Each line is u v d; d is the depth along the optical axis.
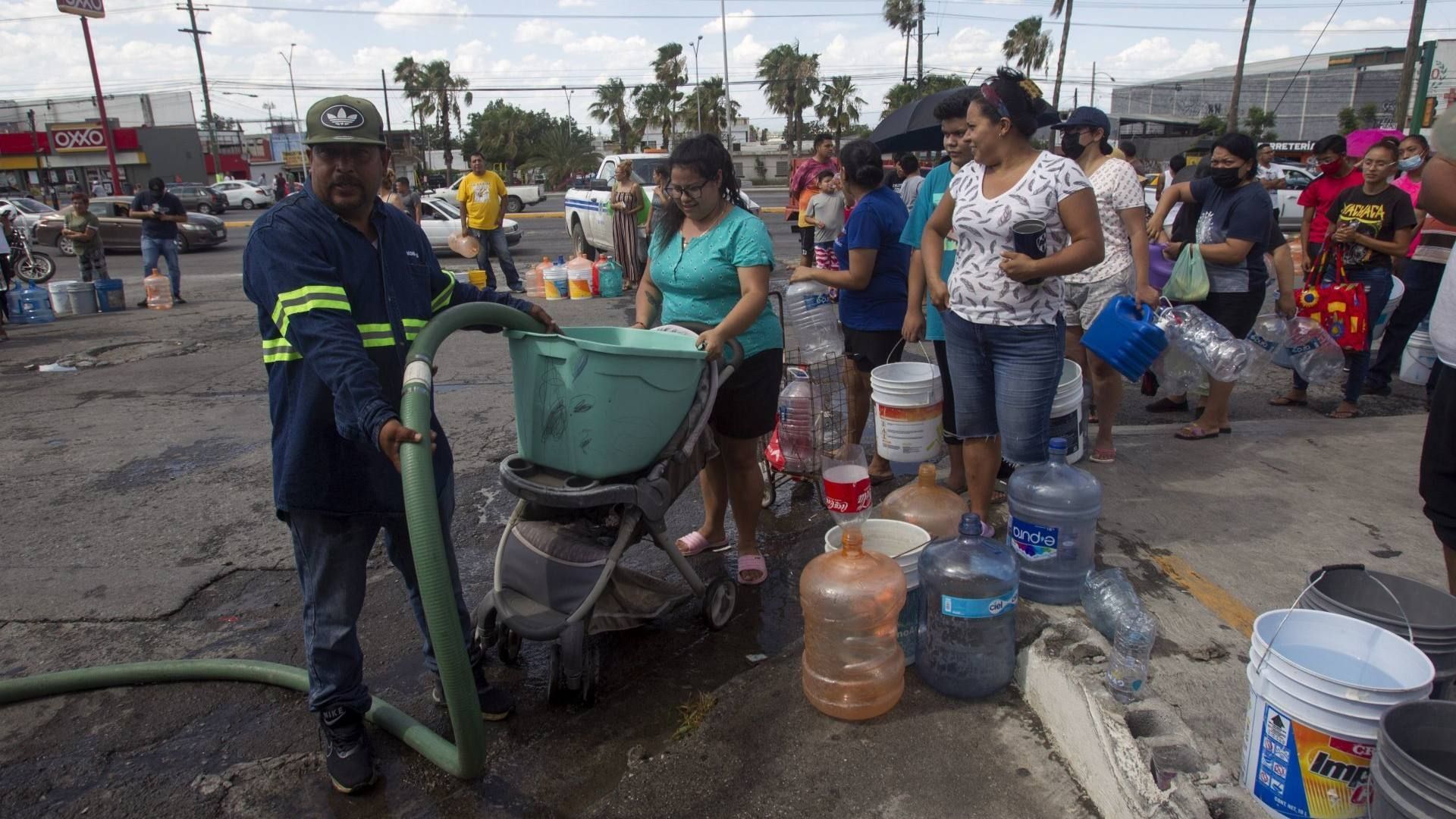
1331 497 4.15
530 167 57.62
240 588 3.97
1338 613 2.29
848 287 4.43
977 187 3.27
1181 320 4.75
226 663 3.26
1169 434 5.22
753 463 3.71
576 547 3.05
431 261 2.71
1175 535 3.79
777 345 3.60
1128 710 2.35
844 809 2.40
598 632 3.23
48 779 2.75
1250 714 2.19
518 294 12.27
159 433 6.22
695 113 62.19
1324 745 1.99
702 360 3.07
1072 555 3.07
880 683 2.74
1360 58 55.47
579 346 2.72
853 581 2.71
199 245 19.45
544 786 2.66
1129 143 9.55
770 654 3.32
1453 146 2.45
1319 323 5.60
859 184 4.41
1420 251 6.00
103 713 3.08
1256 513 4.00
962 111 3.58
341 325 2.23
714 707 2.88
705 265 3.41
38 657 3.43
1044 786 2.44
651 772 2.62
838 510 3.86
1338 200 5.86
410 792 2.65
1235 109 33.44
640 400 2.85
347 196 2.31
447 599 2.28
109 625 3.66
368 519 2.52
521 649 3.44
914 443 4.43
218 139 71.50
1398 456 4.71
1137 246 4.46
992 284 3.21
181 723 3.02
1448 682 2.17
